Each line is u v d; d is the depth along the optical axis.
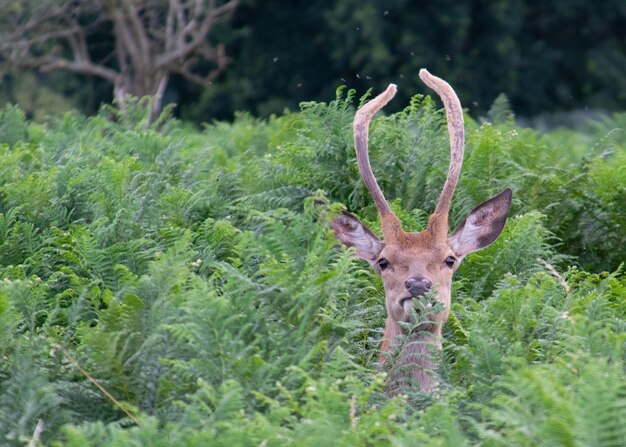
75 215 12.50
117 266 9.98
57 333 9.47
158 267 9.26
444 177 13.77
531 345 9.63
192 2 42.84
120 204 12.04
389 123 14.44
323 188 13.66
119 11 40.91
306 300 8.95
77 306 9.66
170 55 40.84
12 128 18.20
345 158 13.77
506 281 11.04
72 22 42.72
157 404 8.61
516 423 7.52
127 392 8.66
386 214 11.21
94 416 8.59
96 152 14.98
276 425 7.77
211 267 11.16
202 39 40.88
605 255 13.59
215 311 8.58
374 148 13.88
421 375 10.34
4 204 12.34
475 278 11.99
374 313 11.44
